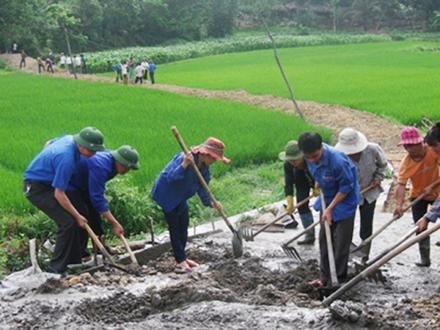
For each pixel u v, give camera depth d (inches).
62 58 2247.8
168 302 301.1
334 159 315.9
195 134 799.7
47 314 292.2
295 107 1048.8
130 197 472.7
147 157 650.8
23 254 398.6
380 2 4163.4
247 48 3316.9
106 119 952.3
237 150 707.4
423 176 366.6
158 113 1016.9
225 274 347.9
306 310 280.5
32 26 2952.8
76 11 3353.8
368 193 380.2
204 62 2620.6
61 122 922.7
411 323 268.7
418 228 334.0
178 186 354.0
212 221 457.1
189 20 3848.4
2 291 324.8
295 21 4222.4
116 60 2497.5
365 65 2089.1
